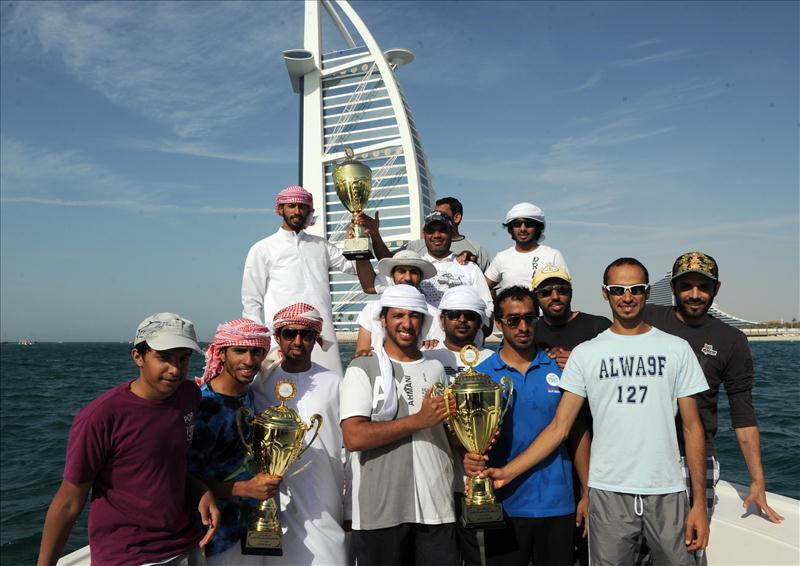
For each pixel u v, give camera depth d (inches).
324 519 115.3
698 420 111.2
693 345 132.4
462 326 126.6
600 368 113.6
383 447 111.4
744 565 129.2
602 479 112.9
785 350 2402.8
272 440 106.2
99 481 93.7
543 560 119.3
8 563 289.0
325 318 168.4
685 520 110.0
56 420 747.4
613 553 110.7
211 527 100.3
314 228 2719.0
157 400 95.4
